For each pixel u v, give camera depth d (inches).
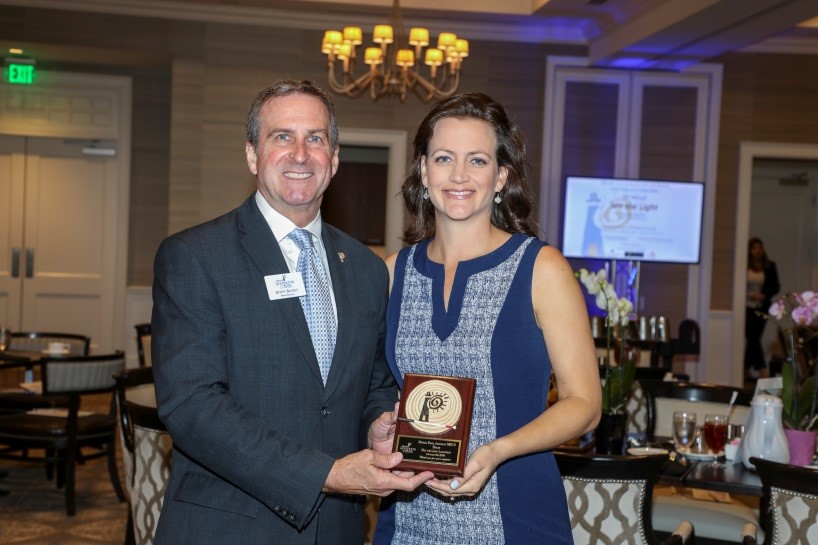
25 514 194.9
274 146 76.2
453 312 77.4
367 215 418.0
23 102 362.3
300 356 74.1
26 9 325.7
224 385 72.4
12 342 255.9
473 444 75.3
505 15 325.4
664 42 299.4
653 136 348.8
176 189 333.4
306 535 72.7
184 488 73.7
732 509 156.1
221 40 332.8
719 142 356.2
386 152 417.1
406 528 78.2
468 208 77.1
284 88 77.6
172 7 326.6
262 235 76.5
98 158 369.7
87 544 175.5
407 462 67.1
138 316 370.9
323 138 77.0
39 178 367.6
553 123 344.2
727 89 353.4
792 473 107.4
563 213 340.2
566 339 74.6
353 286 79.9
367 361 78.4
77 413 197.5
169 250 74.4
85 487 219.6
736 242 355.9
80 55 343.0
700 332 345.4
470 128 77.2
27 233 368.2
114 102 368.2
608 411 140.5
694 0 258.5
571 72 343.9
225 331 73.4
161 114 373.1
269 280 74.7
